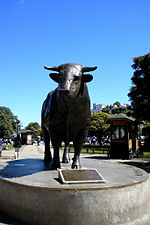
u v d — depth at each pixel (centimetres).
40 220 330
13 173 457
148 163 1136
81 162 632
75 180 354
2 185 398
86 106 437
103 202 326
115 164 593
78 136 469
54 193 325
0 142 1470
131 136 1513
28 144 3838
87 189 322
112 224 327
